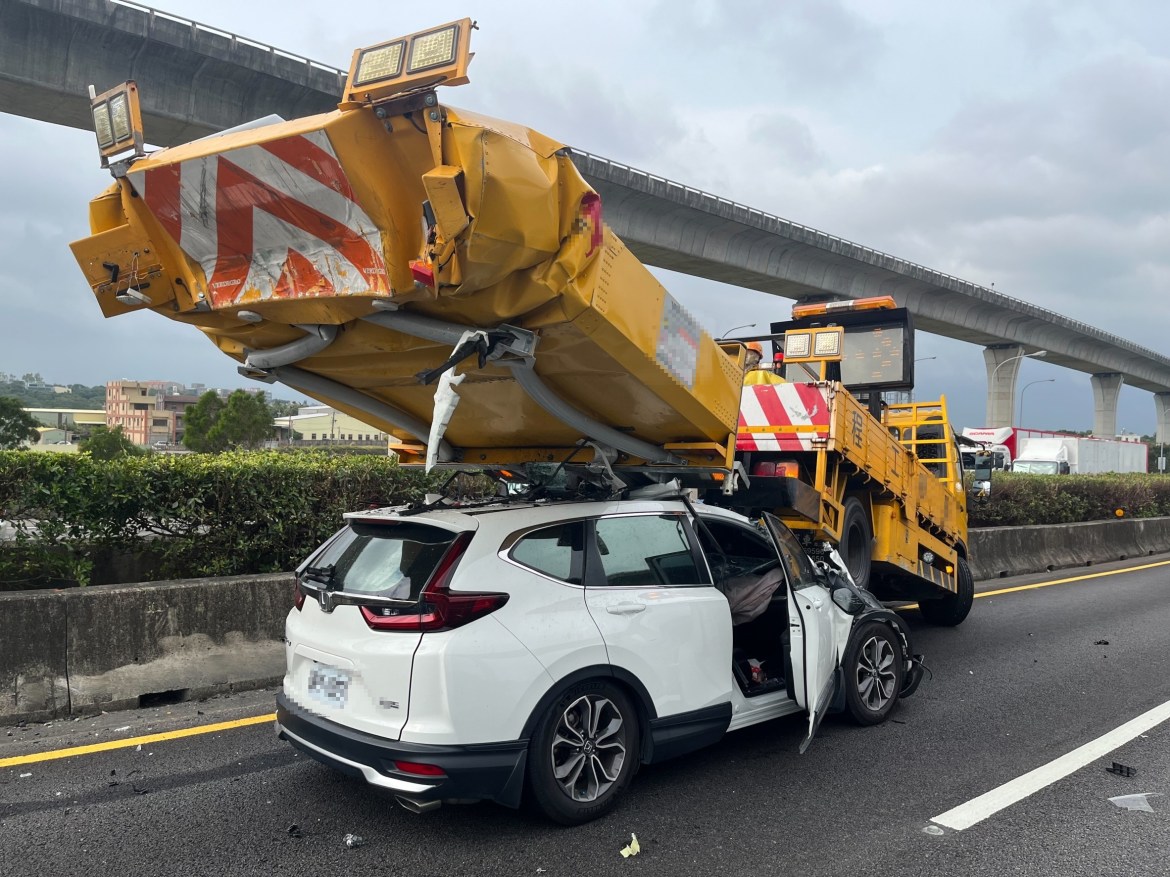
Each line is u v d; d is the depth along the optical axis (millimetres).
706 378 5004
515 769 3850
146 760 5082
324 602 4145
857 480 8383
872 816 4387
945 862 3895
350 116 3232
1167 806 4551
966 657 8180
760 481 7414
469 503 4727
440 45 3086
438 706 3705
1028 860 3918
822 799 4598
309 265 3680
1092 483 19188
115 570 7230
